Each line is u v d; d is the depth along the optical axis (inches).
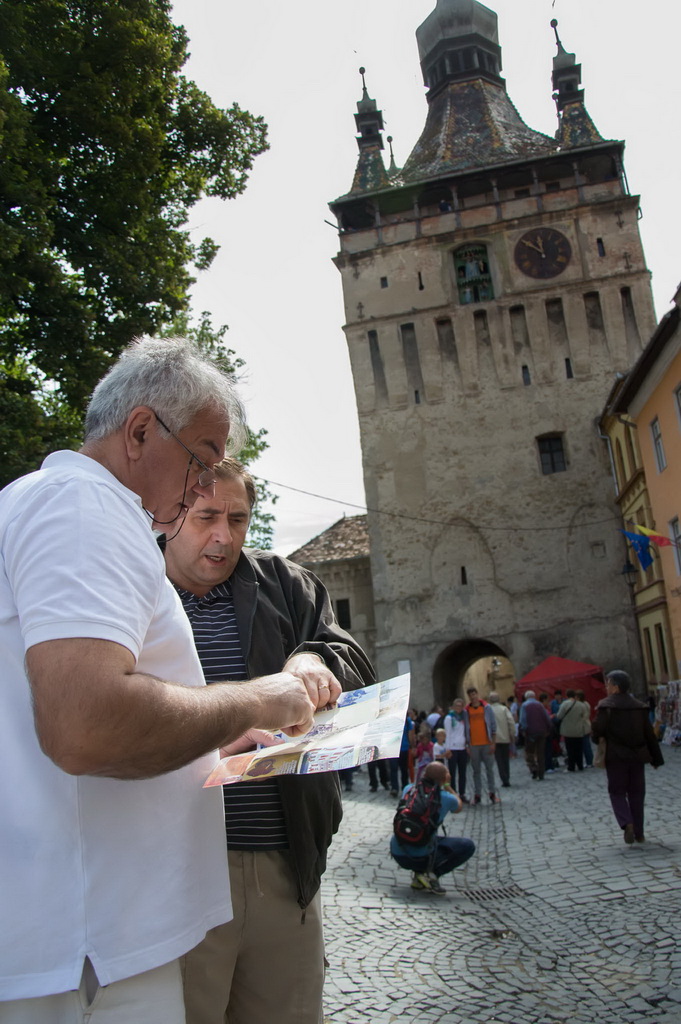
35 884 59.6
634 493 1195.3
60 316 543.2
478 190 1550.2
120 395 70.7
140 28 560.1
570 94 1565.0
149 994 63.0
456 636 1362.0
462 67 1728.6
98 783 63.1
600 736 370.0
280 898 94.7
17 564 59.5
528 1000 197.2
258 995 94.5
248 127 672.4
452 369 1451.8
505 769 684.7
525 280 1451.8
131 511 65.1
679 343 821.2
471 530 1393.9
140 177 589.0
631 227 1449.3
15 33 521.7
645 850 350.6
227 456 107.0
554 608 1344.7
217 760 76.9
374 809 596.4
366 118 1616.6
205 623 103.8
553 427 1402.6
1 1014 58.3
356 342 1483.8
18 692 61.5
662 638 1127.0
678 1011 180.9
